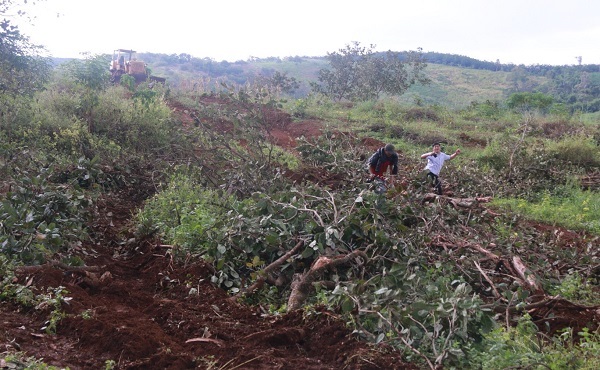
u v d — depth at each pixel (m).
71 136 11.84
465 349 5.10
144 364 4.69
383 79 32.88
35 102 13.60
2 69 15.65
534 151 15.03
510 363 4.83
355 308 5.68
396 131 18.67
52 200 7.93
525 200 12.82
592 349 5.10
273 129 18.56
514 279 7.17
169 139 12.32
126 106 13.91
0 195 8.35
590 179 14.50
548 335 5.96
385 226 7.64
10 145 10.59
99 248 8.20
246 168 10.52
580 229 11.13
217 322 5.73
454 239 8.22
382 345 5.18
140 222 8.70
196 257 7.38
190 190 9.71
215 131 12.62
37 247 6.77
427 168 11.81
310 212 7.66
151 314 5.87
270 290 6.79
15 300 5.62
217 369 4.73
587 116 23.55
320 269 6.55
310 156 13.92
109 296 6.30
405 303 5.79
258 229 7.24
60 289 5.67
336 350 5.19
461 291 5.50
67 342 5.01
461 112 23.73
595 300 7.14
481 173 13.61
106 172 10.99
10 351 4.54
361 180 12.02
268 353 5.11
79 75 18.59
